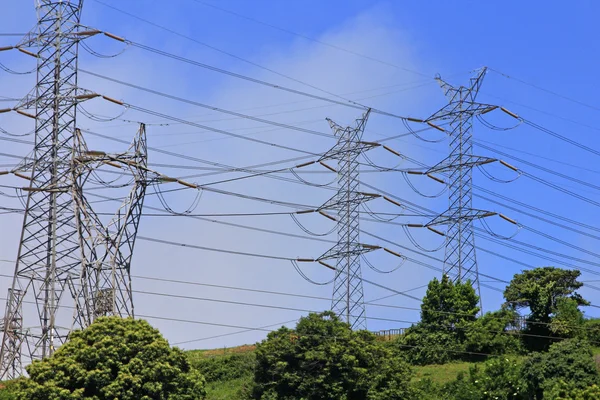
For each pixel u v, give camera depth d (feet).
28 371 192.13
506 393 236.22
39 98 254.88
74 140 252.21
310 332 228.63
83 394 187.73
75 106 255.09
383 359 234.38
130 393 188.55
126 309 233.96
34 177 250.37
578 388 221.05
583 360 230.68
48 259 241.76
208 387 269.03
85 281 235.81
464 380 250.98
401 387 231.71
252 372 260.01
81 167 243.81
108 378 189.88
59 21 257.75
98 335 196.65
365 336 239.71
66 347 194.80
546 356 238.07
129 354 195.11
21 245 242.78
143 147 245.86
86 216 241.14
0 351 236.22
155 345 197.26
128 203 241.14
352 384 225.56
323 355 222.69
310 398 220.23
